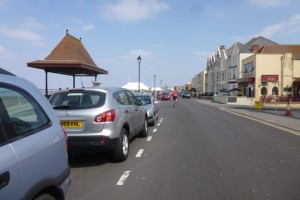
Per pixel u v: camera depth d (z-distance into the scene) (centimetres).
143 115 1191
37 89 427
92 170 777
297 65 5262
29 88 406
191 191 618
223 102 5150
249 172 754
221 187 643
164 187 643
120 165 823
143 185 657
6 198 303
